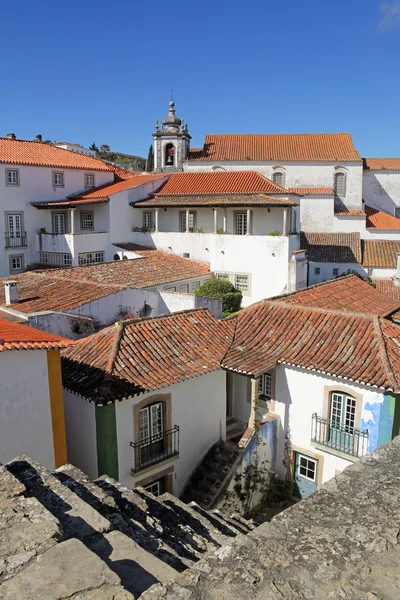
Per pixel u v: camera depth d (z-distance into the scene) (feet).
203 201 110.11
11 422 33.86
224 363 49.16
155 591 9.93
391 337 49.14
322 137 175.42
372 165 182.09
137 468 43.01
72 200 122.42
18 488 15.46
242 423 55.83
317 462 48.60
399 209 178.09
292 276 95.14
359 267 137.08
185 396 46.91
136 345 48.06
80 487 19.70
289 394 49.80
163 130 169.78
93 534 14.52
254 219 106.93
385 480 14.32
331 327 52.54
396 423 43.27
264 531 11.82
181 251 112.78
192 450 48.34
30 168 119.24
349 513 12.59
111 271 88.33
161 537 18.33
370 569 10.50
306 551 11.05
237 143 175.32
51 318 53.26
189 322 54.90
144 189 122.62
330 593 9.83
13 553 11.69
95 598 9.89
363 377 43.80
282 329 54.65
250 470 47.24
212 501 43.73
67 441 44.55
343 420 46.55
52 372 35.91
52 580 10.32
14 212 116.57
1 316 51.96
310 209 160.15
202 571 10.43
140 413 43.60
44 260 118.21
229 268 100.99
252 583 10.05
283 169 164.96
